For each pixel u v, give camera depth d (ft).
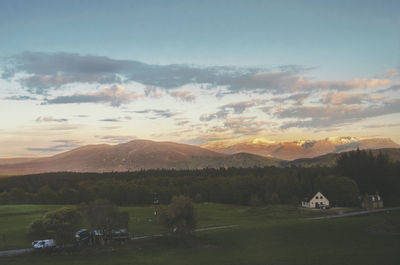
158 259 217.15
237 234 290.35
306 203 514.27
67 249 237.86
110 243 256.73
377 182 587.27
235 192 639.35
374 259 197.36
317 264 194.29
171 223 281.95
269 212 441.68
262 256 218.79
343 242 245.45
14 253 227.20
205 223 372.38
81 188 643.45
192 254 231.09
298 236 272.10
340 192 516.73
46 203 624.18
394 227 288.10
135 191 647.15
